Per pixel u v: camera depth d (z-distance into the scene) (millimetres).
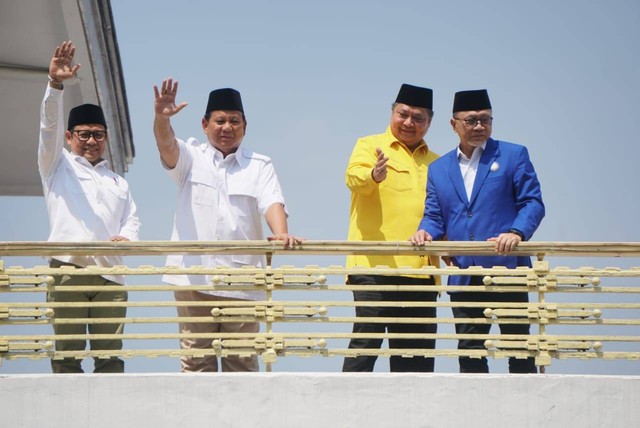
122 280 12023
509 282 11391
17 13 15812
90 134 12508
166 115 12109
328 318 11312
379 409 10789
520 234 11688
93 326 11812
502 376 10859
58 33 16219
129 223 12523
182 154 12430
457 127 12344
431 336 11336
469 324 11711
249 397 10781
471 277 11859
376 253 11453
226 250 11352
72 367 11430
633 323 11297
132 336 11258
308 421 10773
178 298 12055
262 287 11336
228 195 12430
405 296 12156
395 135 12742
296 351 11250
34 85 17219
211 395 10781
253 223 12500
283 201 12469
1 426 10703
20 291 11266
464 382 10828
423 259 12336
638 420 10812
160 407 10750
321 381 10820
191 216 12406
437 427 10773
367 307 11984
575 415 10812
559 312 11336
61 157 12367
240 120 12578
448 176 12297
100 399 10750
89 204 12273
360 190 12328
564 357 11305
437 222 12258
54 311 11781
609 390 10836
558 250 11438
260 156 12656
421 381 10828
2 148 18500
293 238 11383
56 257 11977
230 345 11234
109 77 17250
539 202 12086
